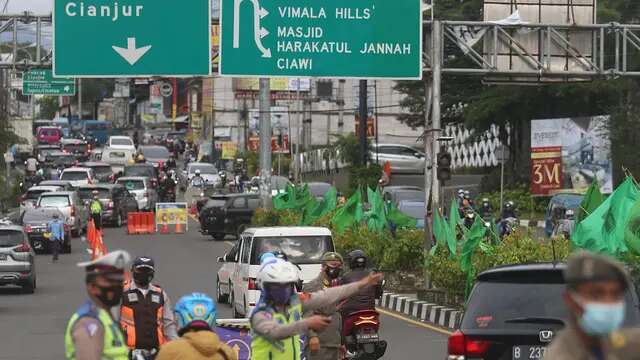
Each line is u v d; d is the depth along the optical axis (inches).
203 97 6314.0
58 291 1685.5
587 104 3034.0
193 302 457.1
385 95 5472.4
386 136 5423.2
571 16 1696.6
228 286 1433.3
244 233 1284.4
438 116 1596.9
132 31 1582.2
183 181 4431.6
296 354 535.5
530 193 2989.7
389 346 1082.1
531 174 2938.0
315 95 5236.2
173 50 1585.9
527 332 572.7
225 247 2421.3
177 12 1587.1
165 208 2940.5
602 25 1685.5
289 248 1200.2
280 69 1582.2
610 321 290.4
